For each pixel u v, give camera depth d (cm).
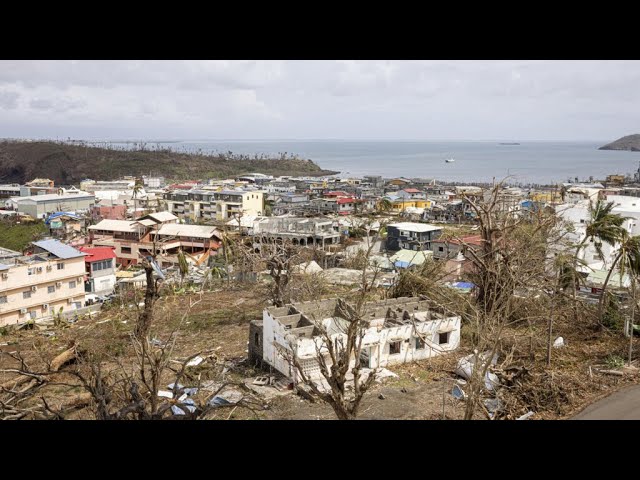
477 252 2689
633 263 2027
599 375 1686
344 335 1822
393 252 5384
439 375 1842
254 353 2003
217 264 4353
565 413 1419
